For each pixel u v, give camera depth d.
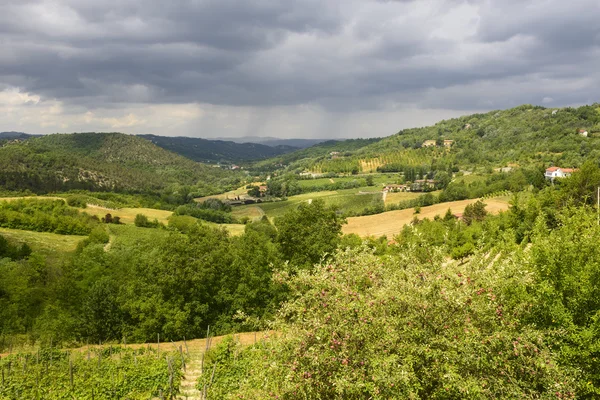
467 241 46.09
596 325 10.44
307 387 8.56
